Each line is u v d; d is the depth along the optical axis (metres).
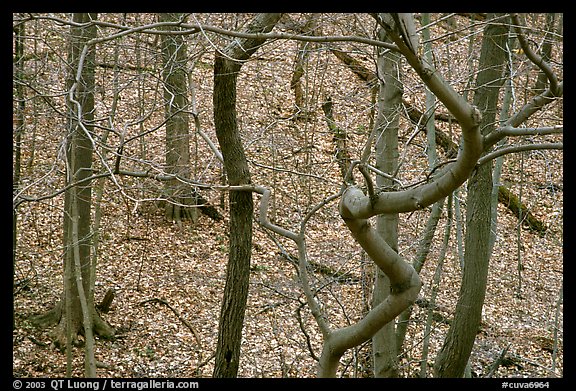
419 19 10.05
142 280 17.27
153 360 14.96
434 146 10.59
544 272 17.22
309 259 15.29
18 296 16.27
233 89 8.38
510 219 19.00
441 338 13.66
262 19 8.03
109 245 17.94
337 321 13.20
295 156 17.58
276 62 20.66
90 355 12.45
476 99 9.76
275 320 14.23
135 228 18.59
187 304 16.70
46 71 11.55
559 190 16.52
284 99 20.09
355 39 5.73
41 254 16.92
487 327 14.92
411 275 5.68
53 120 12.96
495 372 13.41
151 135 18.59
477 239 10.14
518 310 15.67
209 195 19.97
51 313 15.71
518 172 19.36
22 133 12.27
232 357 9.27
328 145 18.55
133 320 16.09
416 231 12.47
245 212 8.93
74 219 12.39
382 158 9.33
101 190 14.20
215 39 9.01
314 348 13.84
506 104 9.91
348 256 14.32
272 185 17.42
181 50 11.58
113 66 13.64
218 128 8.62
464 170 4.35
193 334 15.77
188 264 17.92
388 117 9.17
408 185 7.29
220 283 17.50
